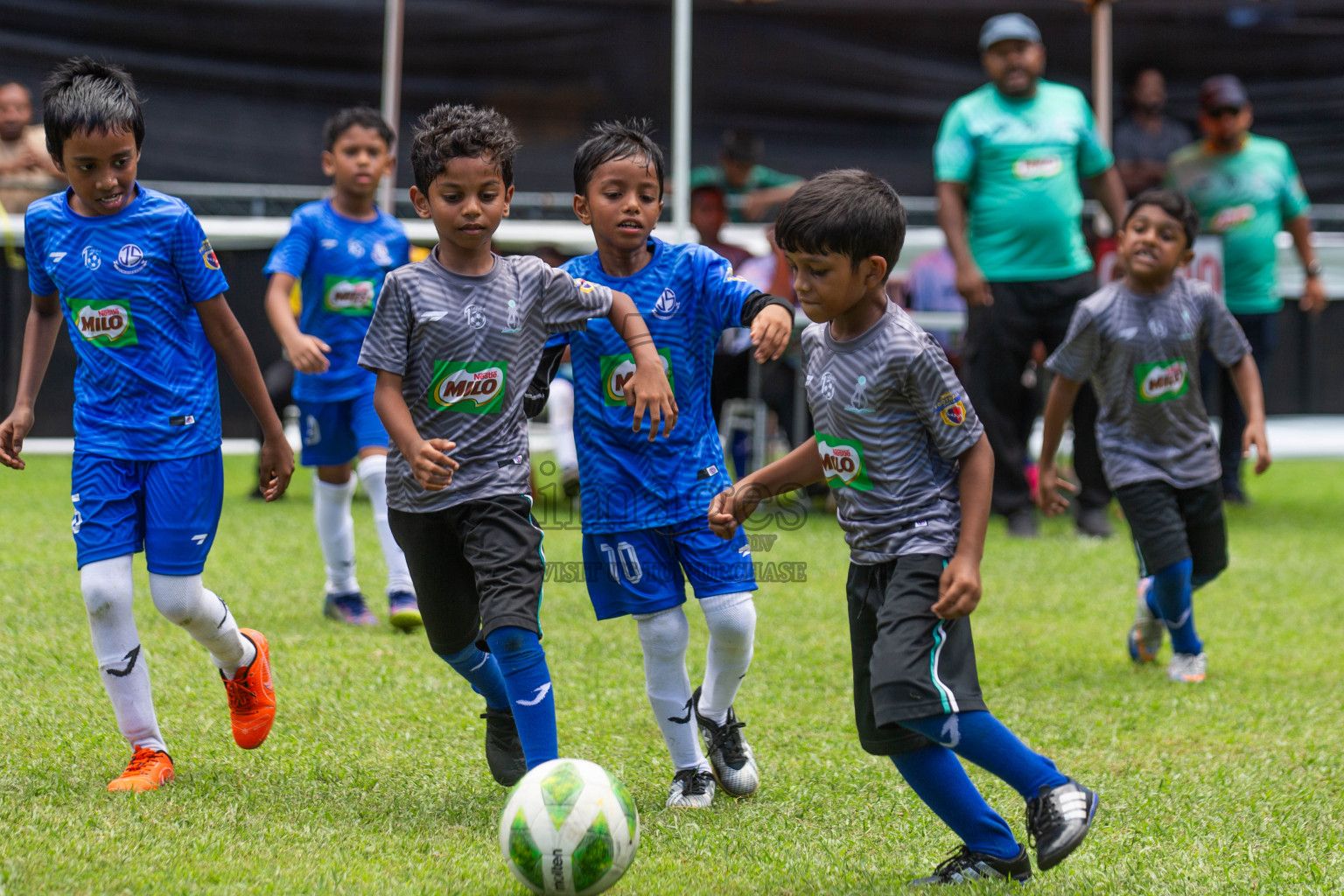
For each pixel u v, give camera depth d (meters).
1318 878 5.66
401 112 24.36
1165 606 9.76
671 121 25.09
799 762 7.55
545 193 24.69
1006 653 10.65
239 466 21.94
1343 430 25.91
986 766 5.43
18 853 5.43
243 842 5.75
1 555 13.55
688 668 9.95
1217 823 6.46
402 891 5.20
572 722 8.30
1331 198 25.31
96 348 6.85
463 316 6.43
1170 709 8.88
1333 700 9.14
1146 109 22.92
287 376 20.16
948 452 5.59
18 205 20.98
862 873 5.62
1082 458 17.12
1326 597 13.25
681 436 6.92
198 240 7.00
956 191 16.42
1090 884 5.55
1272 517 19.09
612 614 6.91
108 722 7.82
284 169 24.16
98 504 6.79
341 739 7.68
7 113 21.02
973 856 5.61
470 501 6.48
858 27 25.19
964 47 25.42
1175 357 9.80
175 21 23.34
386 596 12.75
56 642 9.76
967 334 16.97
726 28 24.95
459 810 6.45
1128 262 9.95
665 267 7.07
